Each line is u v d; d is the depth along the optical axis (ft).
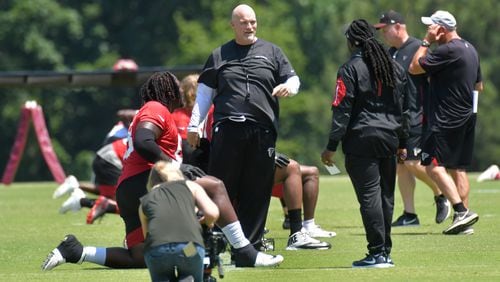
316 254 131.95
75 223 176.76
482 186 233.35
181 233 94.94
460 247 134.72
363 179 118.21
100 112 622.54
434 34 150.20
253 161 123.13
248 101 122.42
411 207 162.30
